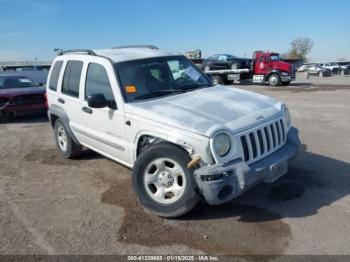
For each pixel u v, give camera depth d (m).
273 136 4.19
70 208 4.43
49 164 6.26
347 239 3.52
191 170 3.74
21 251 3.51
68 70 5.85
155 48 6.02
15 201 4.70
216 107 4.18
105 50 5.63
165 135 3.87
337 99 15.08
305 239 3.54
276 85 25.69
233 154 3.66
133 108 4.32
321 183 4.93
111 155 5.05
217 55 29.86
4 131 9.53
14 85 11.74
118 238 3.69
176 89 4.93
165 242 3.58
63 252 3.47
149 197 4.10
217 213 4.14
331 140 7.36
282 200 4.44
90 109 5.12
